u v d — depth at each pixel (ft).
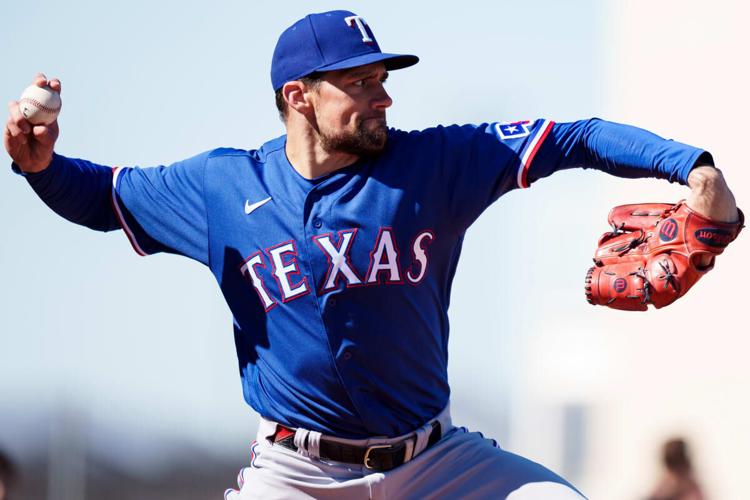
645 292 39.32
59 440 131.75
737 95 153.48
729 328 150.30
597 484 163.02
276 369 41.83
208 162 43.39
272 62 42.75
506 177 41.09
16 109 41.93
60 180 43.50
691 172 37.65
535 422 182.39
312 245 40.78
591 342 179.22
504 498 41.22
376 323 40.63
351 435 41.34
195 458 159.74
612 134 39.45
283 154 42.60
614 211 41.57
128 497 141.38
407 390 41.52
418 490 42.09
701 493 94.22
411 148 41.70
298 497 41.86
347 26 41.65
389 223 40.68
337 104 40.65
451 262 42.60
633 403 158.61
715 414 148.36
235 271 42.47
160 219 43.73
